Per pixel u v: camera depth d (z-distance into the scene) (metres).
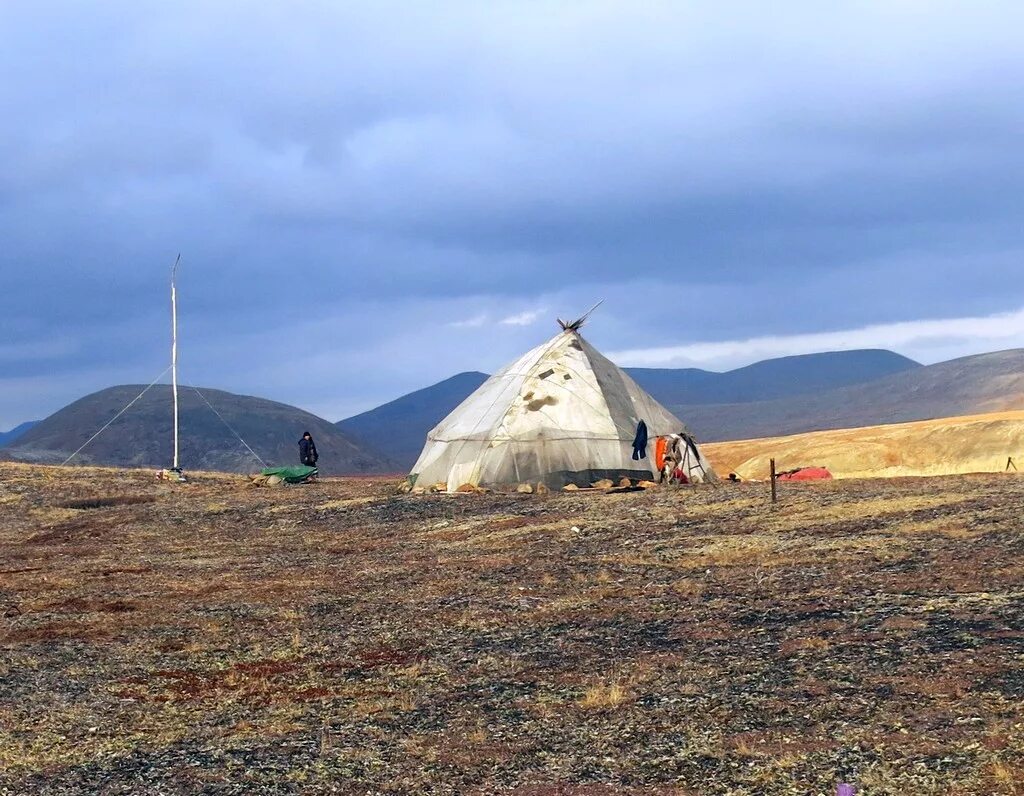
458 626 17.00
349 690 13.66
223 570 25.14
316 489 42.66
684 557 21.86
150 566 26.31
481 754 10.70
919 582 16.78
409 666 14.66
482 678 13.71
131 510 38.81
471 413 40.22
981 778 8.71
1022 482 26.56
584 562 22.55
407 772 10.42
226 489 44.56
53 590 23.00
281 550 28.41
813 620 14.87
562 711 11.88
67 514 39.00
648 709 11.58
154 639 17.25
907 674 11.63
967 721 9.94
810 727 10.40
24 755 11.64
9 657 16.23
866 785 8.90
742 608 16.34
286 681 14.32
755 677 12.30
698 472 38.28
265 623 18.27
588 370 39.72
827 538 22.00
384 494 38.66
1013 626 13.11
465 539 27.52
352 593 20.88
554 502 32.25
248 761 11.04
